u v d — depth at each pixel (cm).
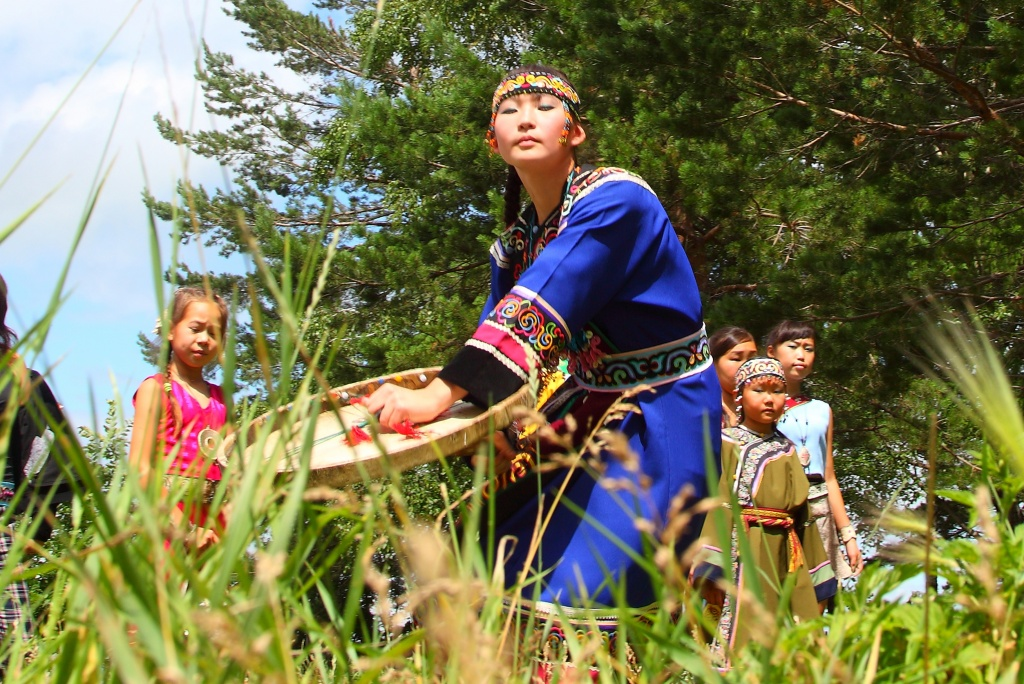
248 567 110
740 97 1059
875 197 1016
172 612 93
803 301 955
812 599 393
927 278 924
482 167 1286
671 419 246
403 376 289
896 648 131
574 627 212
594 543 231
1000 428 107
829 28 969
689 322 254
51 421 100
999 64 855
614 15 1069
